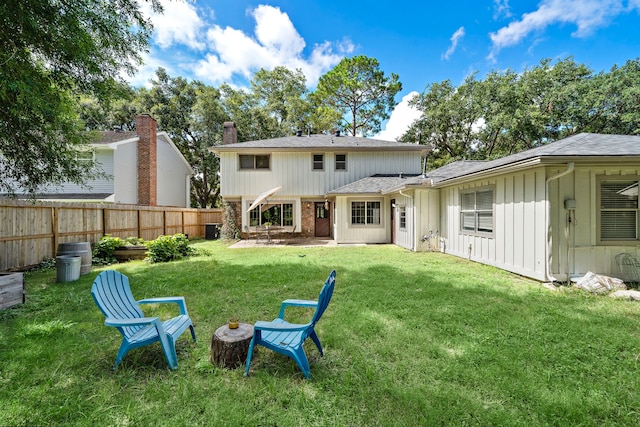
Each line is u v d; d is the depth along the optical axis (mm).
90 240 9617
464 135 25109
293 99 26891
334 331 3506
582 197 5777
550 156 5207
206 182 26172
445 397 2260
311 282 5914
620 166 5719
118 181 14438
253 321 3926
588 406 2148
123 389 2420
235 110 24406
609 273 5777
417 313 4078
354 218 13594
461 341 3217
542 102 20062
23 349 3064
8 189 7223
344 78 27312
